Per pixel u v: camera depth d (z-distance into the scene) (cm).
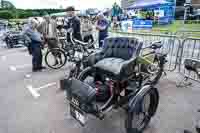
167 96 349
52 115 291
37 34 504
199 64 297
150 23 1269
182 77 443
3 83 430
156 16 1717
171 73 477
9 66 591
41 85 415
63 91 375
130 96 249
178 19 1878
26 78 464
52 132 249
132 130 229
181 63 481
